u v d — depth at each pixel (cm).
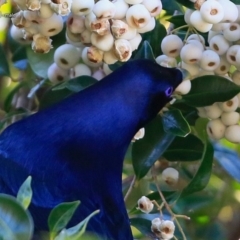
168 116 362
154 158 364
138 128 360
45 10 356
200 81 363
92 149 357
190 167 374
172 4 367
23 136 357
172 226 359
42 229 354
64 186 356
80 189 356
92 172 357
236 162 377
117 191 358
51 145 357
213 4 358
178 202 373
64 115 358
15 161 357
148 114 360
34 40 359
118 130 359
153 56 363
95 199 356
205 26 359
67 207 343
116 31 356
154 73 360
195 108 366
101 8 356
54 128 358
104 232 355
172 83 360
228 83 362
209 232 378
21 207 340
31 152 357
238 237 379
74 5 356
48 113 358
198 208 377
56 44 368
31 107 376
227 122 364
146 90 359
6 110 373
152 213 367
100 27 356
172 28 368
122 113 359
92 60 358
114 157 358
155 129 364
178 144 368
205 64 361
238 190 380
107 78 359
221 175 380
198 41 362
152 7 357
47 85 372
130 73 359
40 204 355
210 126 365
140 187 373
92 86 359
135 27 357
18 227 340
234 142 364
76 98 359
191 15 359
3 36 377
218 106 364
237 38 361
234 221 379
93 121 358
